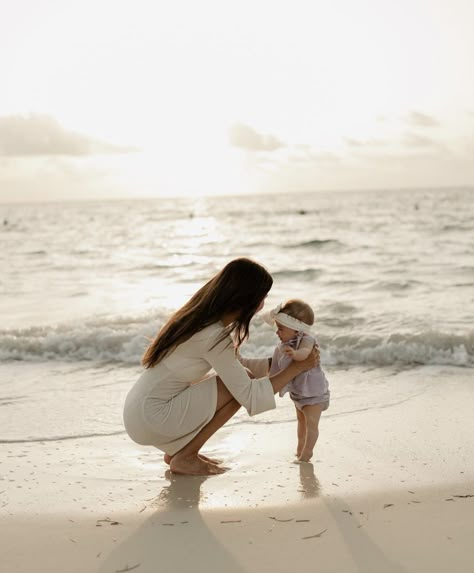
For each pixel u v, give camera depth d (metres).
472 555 2.53
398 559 2.52
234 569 2.47
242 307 3.48
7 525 2.95
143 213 83.38
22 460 3.90
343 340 7.19
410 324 8.24
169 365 3.55
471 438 4.14
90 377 6.29
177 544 2.72
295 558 2.56
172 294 12.56
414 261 16.77
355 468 3.65
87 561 2.57
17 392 5.69
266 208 82.50
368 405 5.02
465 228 29.92
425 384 5.68
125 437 4.36
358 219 44.97
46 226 51.97
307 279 13.94
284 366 3.88
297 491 3.32
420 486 3.34
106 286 14.03
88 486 3.45
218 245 26.64
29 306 10.97
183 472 3.62
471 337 6.90
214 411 3.61
